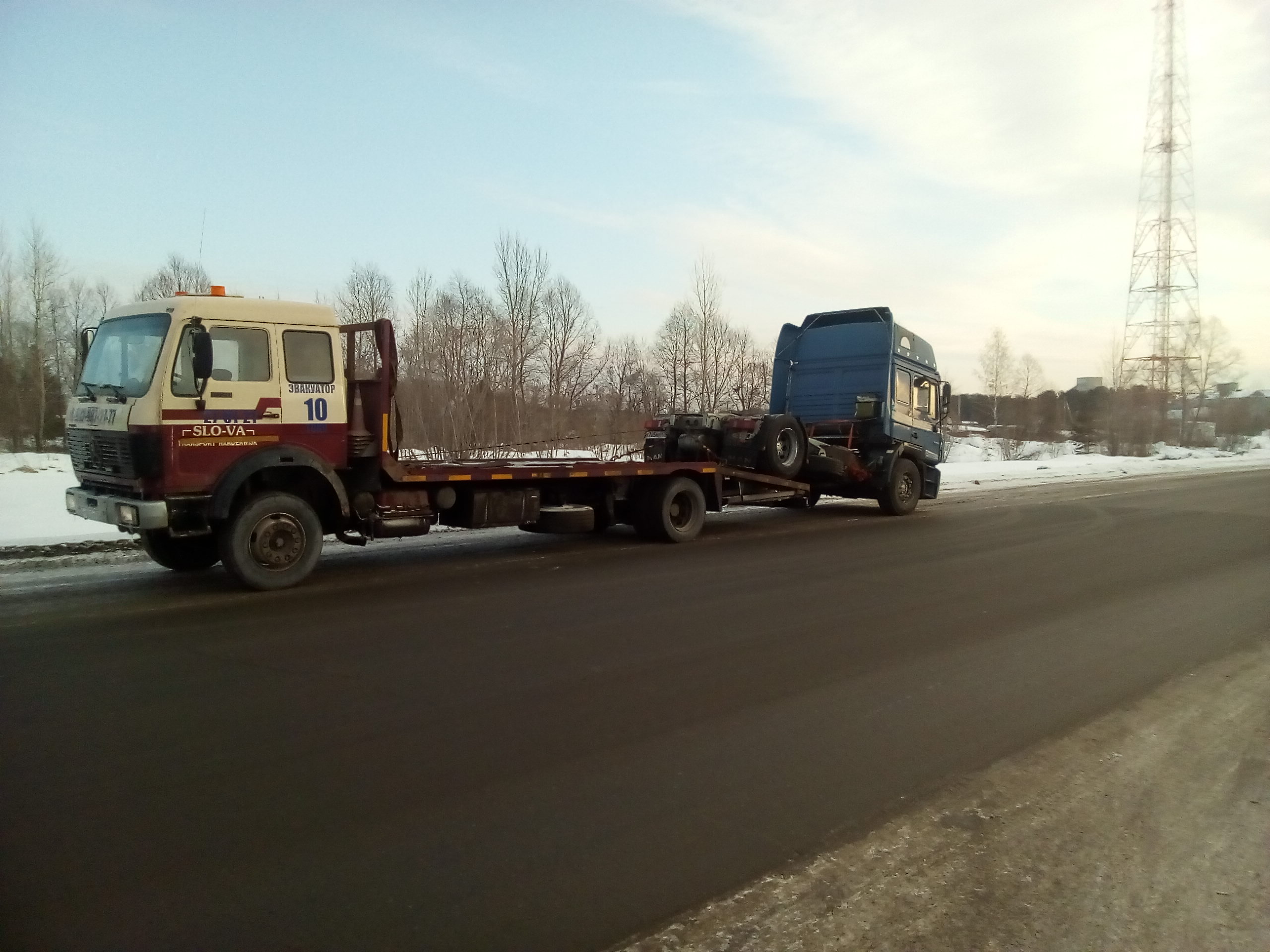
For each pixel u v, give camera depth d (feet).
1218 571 32.42
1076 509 56.13
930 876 10.59
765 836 11.43
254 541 26.08
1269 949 9.29
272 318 26.71
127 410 24.76
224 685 17.11
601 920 9.41
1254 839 11.71
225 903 9.54
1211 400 209.26
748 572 30.76
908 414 51.62
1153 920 9.77
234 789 12.46
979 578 30.27
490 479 32.32
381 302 106.11
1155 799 12.86
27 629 21.31
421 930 9.12
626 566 31.83
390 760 13.61
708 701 16.72
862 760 14.06
